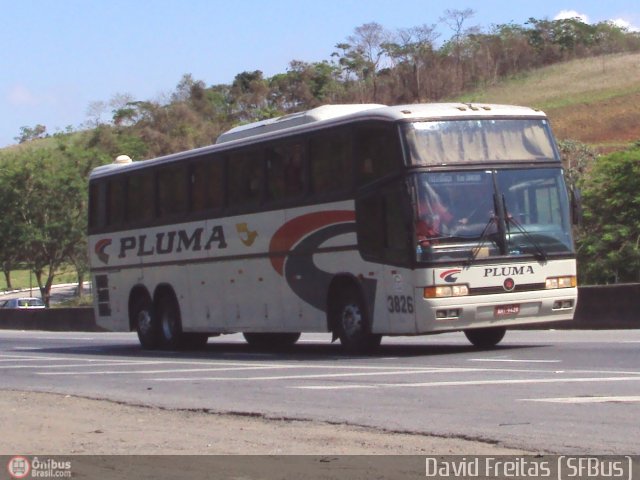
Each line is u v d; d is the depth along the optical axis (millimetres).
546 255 21453
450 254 20656
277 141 24266
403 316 20969
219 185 26203
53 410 16031
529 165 21672
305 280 23500
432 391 15664
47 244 76312
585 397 14031
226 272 26000
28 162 76625
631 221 47438
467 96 115125
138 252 29406
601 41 139500
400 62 122688
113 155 98000
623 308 27797
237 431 13039
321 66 129250
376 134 21469
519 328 30672
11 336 46594
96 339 40469
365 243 21781
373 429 12633
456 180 20969
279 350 27266
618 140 93250
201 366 22531
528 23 140500
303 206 23453
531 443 11109
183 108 115750
